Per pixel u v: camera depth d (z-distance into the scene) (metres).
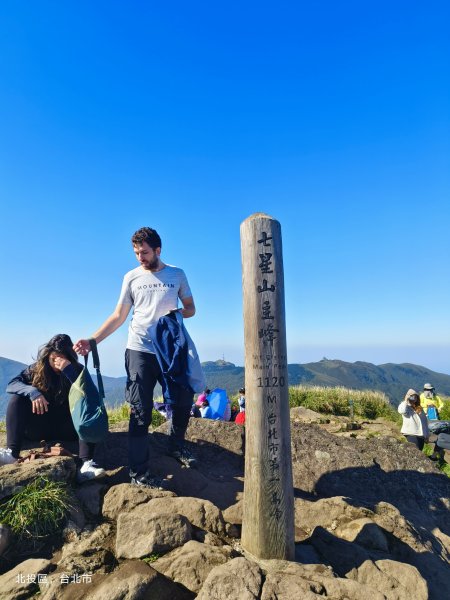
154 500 3.62
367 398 14.33
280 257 3.58
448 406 13.69
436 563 3.92
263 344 3.46
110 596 2.65
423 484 5.82
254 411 3.43
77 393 3.97
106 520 3.56
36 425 4.43
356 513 4.24
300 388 15.80
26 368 4.41
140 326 4.12
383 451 6.24
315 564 3.20
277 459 3.37
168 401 4.30
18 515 3.30
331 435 6.45
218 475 5.02
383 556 3.73
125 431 5.25
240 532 3.61
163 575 2.92
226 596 2.68
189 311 4.50
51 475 3.62
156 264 4.27
